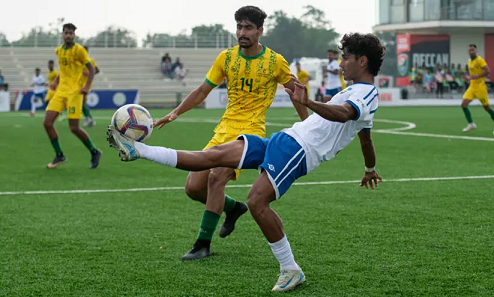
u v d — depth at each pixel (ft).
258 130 16.76
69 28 30.68
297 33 218.79
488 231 17.22
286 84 16.83
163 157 12.12
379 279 13.05
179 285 12.84
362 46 12.76
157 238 17.03
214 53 131.23
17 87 116.67
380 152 37.86
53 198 23.41
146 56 127.65
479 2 119.55
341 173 29.22
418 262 14.26
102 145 44.57
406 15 123.34
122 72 124.47
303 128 13.07
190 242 16.58
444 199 22.16
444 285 12.59
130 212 20.66
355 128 13.07
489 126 57.41
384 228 17.80
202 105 102.42
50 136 31.83
